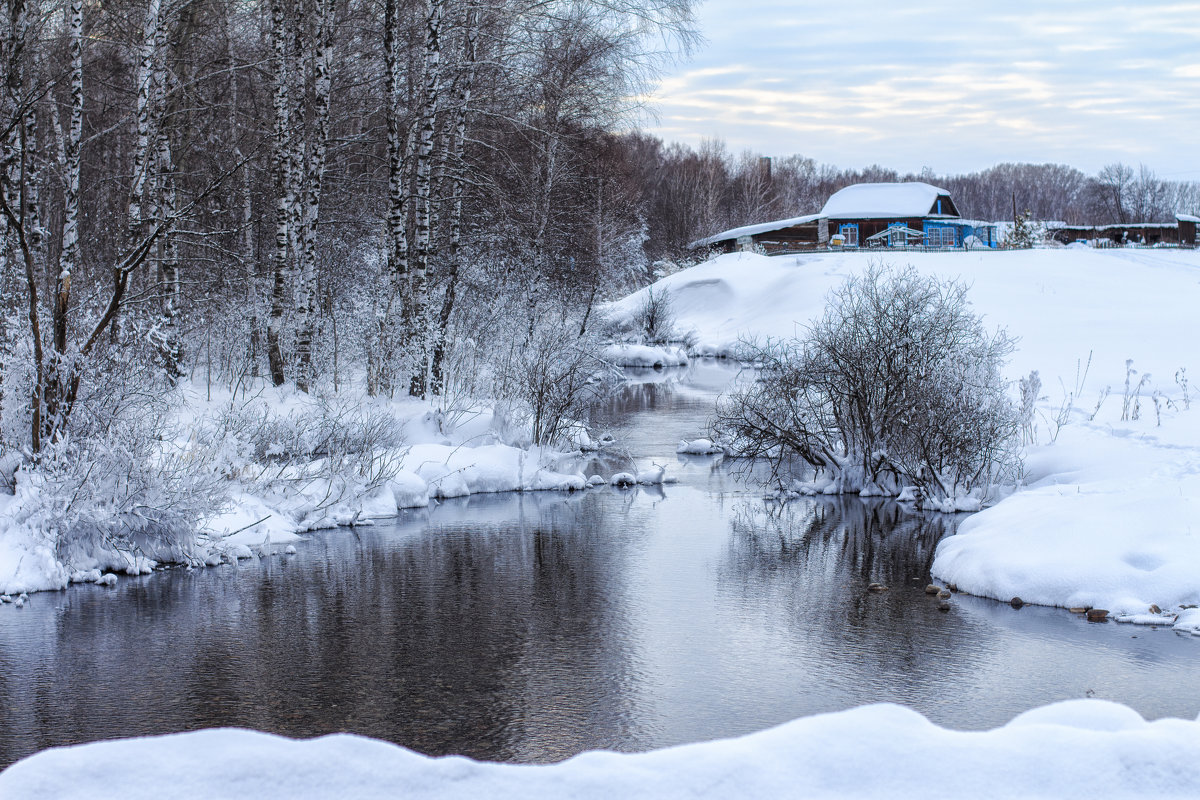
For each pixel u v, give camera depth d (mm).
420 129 19984
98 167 24828
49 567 10953
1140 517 10711
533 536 13500
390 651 8617
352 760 3389
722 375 39875
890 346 16312
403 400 19578
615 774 3385
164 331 18453
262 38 21812
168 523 12000
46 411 12055
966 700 7367
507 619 9609
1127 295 47031
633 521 14523
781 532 13672
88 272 22297
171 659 8438
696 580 11109
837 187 156250
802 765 3482
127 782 3252
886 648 8664
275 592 10688
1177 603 9531
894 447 16500
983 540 11336
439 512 15336
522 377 20125
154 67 18406
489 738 6664
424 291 19828
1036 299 45812
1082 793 3365
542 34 21781
